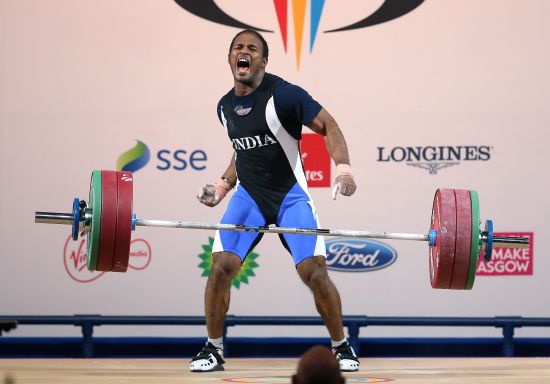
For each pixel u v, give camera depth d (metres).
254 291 19.09
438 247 13.43
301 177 14.78
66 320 18.44
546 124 19.16
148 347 19.25
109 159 19.11
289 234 14.53
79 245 19.05
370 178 19.16
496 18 19.20
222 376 13.61
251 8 19.22
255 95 14.53
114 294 19.05
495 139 19.17
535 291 19.08
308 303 19.09
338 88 19.17
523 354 19.28
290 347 19.22
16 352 19.00
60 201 19.06
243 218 14.63
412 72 19.20
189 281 19.12
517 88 19.17
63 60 19.12
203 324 18.58
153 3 19.20
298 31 19.19
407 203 19.14
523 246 13.81
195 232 19.14
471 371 14.39
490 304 19.09
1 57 19.03
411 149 19.17
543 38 19.19
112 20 19.17
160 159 19.09
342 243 19.12
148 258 19.08
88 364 15.64
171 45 19.20
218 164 19.16
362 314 19.08
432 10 19.20
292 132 14.57
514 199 19.14
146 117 19.12
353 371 14.30
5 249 18.94
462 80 19.19
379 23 19.22
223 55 19.22
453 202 13.45
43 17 19.11
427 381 12.76
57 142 19.06
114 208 12.85
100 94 19.14
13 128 19.02
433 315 19.09
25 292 18.98
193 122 19.14
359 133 19.17
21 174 19.00
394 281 19.14
